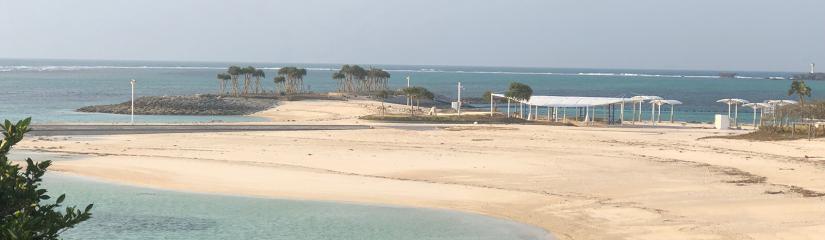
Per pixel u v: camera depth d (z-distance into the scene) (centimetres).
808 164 6366
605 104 12394
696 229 3838
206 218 4119
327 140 8088
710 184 5266
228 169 5844
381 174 5703
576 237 3722
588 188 5116
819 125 9006
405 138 8362
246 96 17388
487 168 5997
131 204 4475
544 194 4866
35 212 1681
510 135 8838
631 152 7256
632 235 3741
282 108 15275
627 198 4741
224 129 9300
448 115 12144
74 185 5097
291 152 6944
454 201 4625
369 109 14712
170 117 13662
